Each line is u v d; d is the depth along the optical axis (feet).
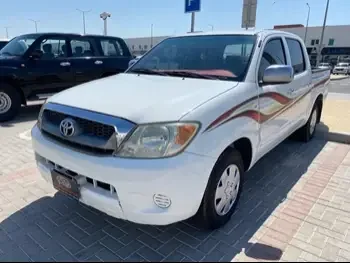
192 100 7.95
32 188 11.58
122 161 7.07
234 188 9.43
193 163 7.30
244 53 10.61
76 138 7.78
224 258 7.97
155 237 8.79
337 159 15.20
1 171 13.19
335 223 9.60
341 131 18.63
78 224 9.34
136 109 7.47
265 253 8.16
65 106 8.38
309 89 15.33
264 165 14.30
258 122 9.94
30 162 14.30
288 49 13.16
